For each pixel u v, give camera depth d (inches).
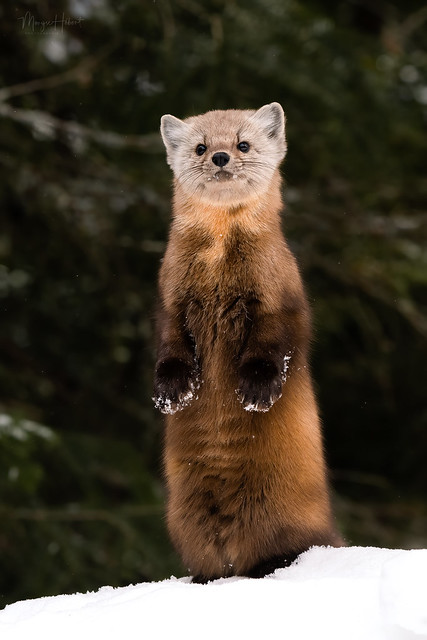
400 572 196.4
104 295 651.5
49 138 580.4
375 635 193.5
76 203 594.6
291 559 280.5
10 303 667.4
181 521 288.8
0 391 630.5
